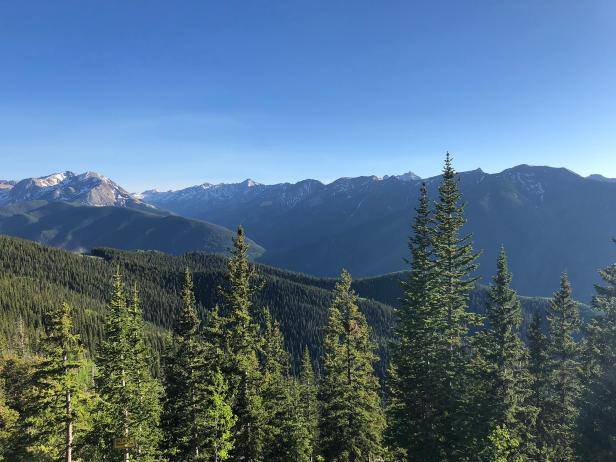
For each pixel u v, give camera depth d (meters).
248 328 33.25
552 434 35.28
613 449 27.27
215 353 33.28
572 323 39.38
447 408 31.22
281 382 40.16
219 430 30.78
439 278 34.44
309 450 42.62
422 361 32.97
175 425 36.34
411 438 31.67
